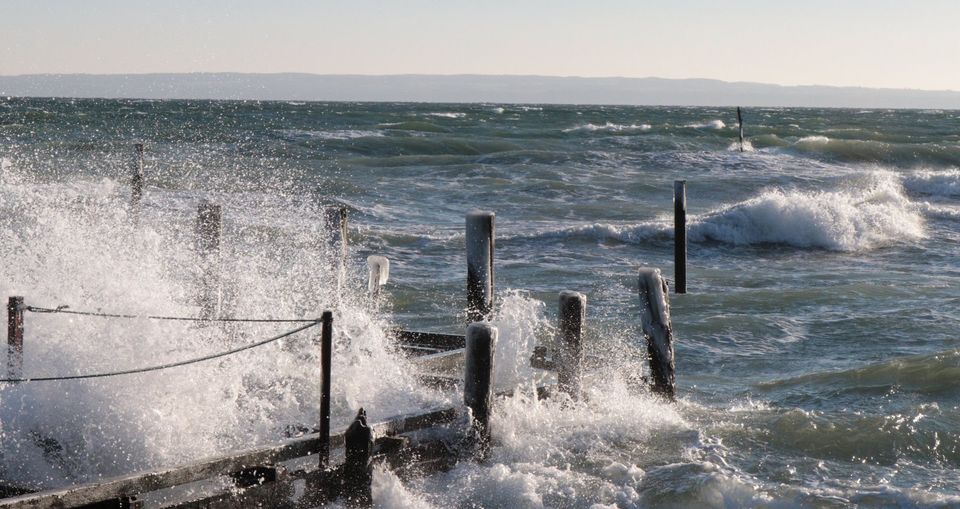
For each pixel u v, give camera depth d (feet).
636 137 216.74
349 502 27.96
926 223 113.80
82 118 257.55
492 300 38.68
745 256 96.37
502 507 30.35
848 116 515.91
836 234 101.55
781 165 176.14
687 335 58.54
